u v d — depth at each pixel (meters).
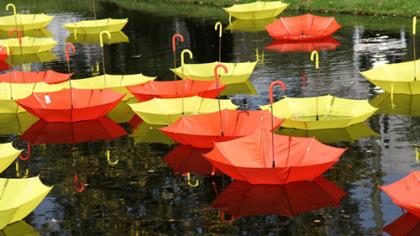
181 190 21.69
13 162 25.34
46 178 23.53
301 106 28.00
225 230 18.77
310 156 21.70
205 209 20.14
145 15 65.56
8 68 44.91
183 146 25.83
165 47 48.69
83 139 27.41
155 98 29.22
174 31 55.28
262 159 21.81
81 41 53.88
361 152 24.20
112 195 21.64
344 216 19.19
